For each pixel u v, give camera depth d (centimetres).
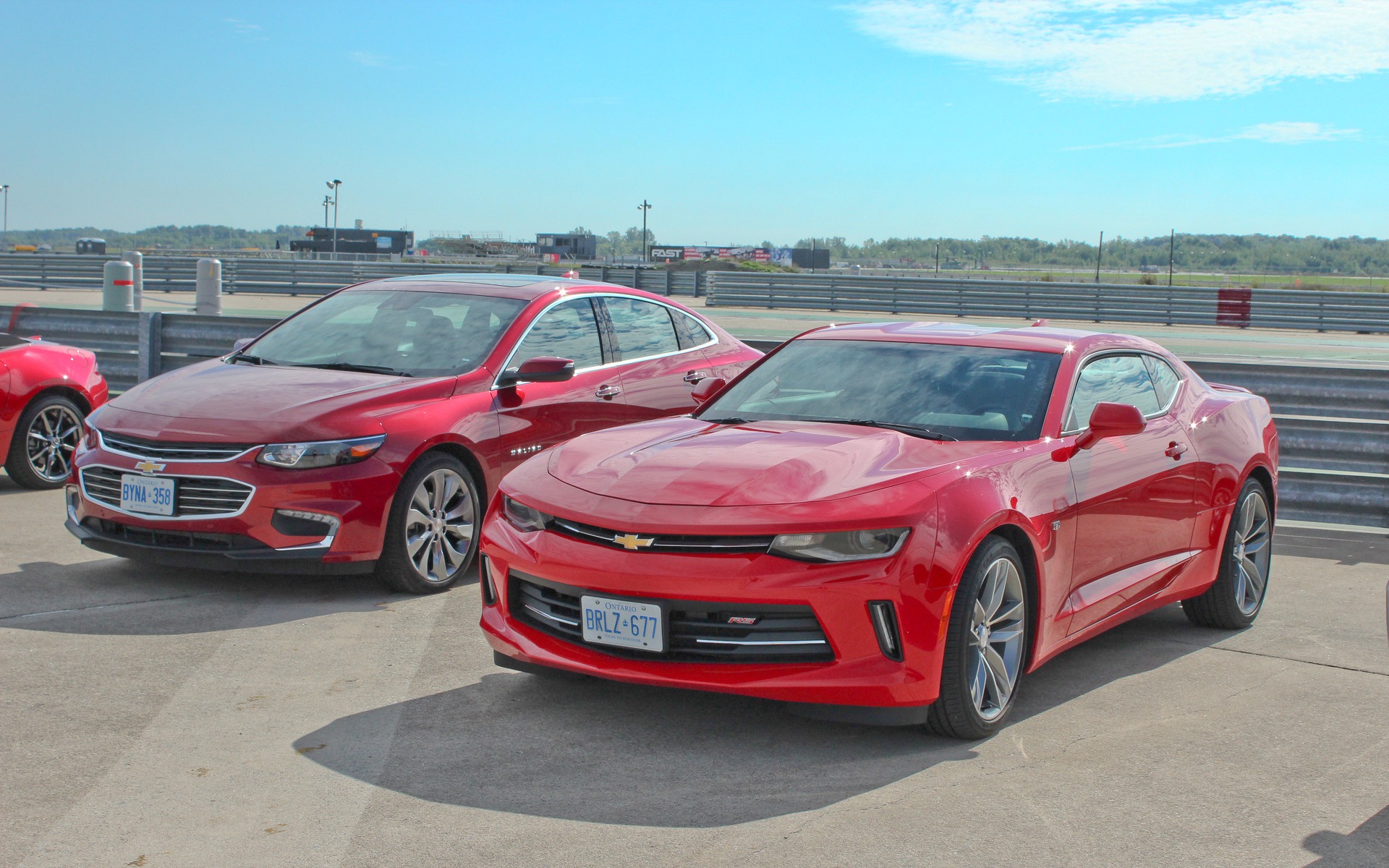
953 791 328
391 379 563
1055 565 396
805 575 339
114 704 381
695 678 347
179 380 577
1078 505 408
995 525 364
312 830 295
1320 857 292
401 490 523
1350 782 341
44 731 355
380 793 319
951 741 368
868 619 340
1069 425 426
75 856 277
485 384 574
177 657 432
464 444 550
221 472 500
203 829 293
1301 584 606
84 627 466
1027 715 397
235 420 514
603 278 3578
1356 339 2695
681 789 326
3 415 719
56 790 314
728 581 340
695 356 700
